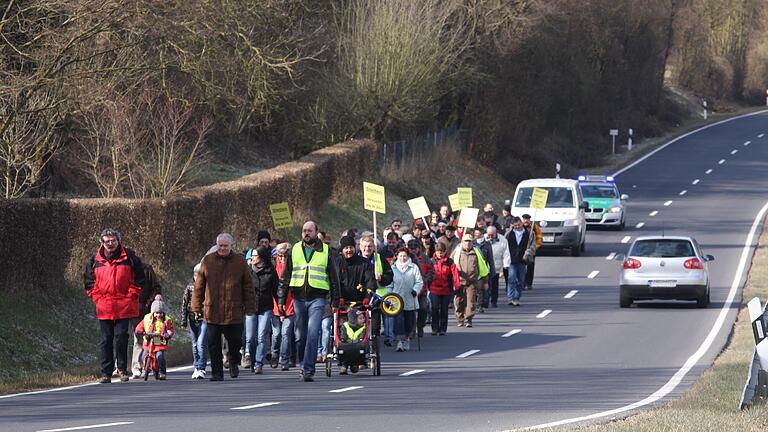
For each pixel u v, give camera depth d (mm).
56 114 79000
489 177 183250
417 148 164625
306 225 51438
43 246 64938
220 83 103688
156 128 95750
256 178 97938
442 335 71000
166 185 91875
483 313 82500
